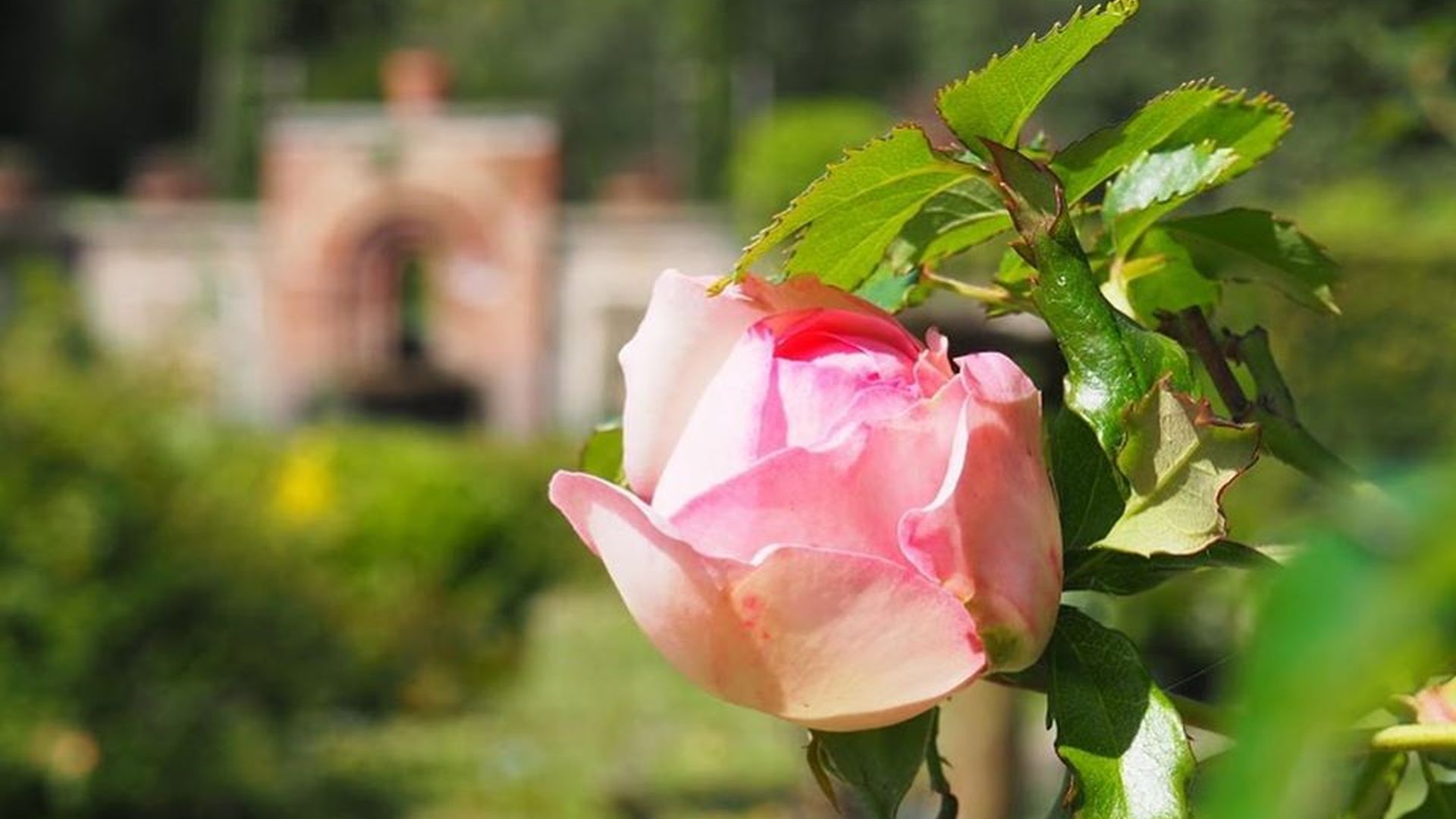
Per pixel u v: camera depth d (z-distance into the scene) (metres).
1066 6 16.50
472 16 35.22
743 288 0.66
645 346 0.66
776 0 31.78
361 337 23.75
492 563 12.75
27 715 6.96
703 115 31.50
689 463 0.64
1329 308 0.83
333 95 30.48
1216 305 0.86
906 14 31.31
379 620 9.91
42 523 6.93
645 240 23.22
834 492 0.60
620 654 11.46
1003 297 0.84
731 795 8.17
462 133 23.45
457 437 15.84
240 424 13.65
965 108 0.66
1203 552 0.65
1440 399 7.10
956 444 0.59
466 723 9.65
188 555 7.18
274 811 7.47
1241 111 0.76
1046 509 0.61
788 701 0.60
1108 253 0.81
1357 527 0.28
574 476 0.60
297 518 9.95
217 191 31.72
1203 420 0.64
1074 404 0.66
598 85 35.19
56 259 23.27
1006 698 4.93
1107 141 0.71
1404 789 0.99
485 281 23.52
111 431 7.05
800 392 0.63
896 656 0.59
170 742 7.18
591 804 8.17
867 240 0.71
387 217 23.56
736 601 0.58
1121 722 0.61
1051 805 0.66
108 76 34.47
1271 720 0.25
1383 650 0.25
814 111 20.09
